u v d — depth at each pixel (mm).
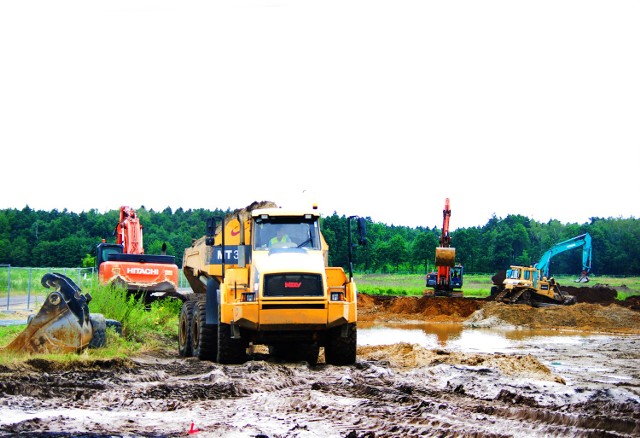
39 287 36750
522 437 7656
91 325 13508
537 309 37625
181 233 133375
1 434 7422
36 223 126625
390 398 10125
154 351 16766
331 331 14594
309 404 9430
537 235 170875
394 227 199500
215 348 15227
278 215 14953
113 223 128875
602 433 7652
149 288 25453
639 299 54188
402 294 66125
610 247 154875
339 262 103250
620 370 17094
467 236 155875
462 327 34531
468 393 10953
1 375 11062
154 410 9156
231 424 8203
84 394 9969
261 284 13719
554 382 13008
